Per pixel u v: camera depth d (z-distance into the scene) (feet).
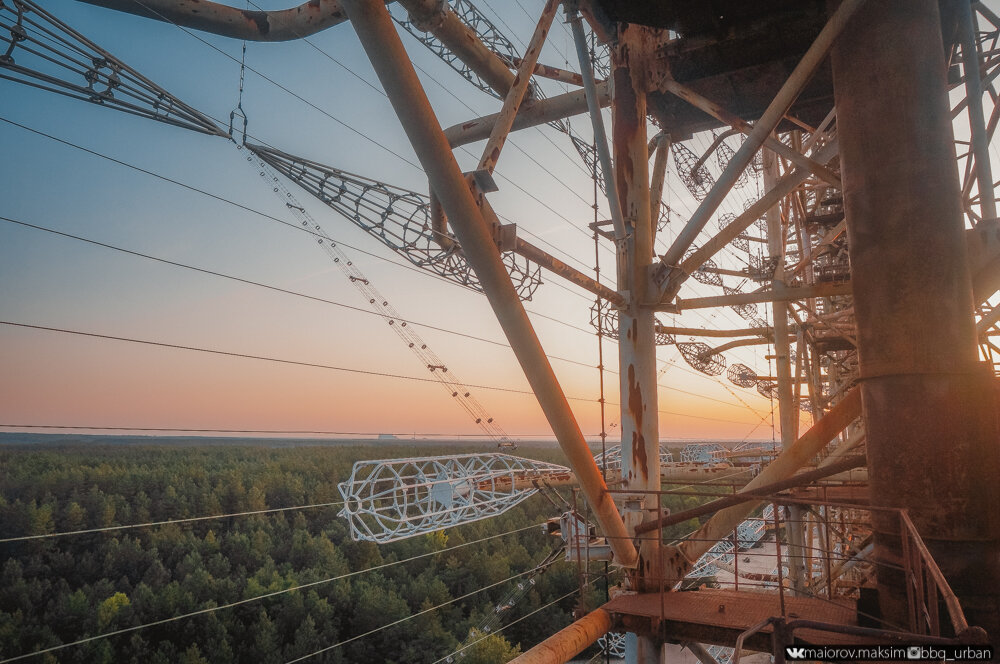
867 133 25.25
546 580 233.55
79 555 261.65
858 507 23.00
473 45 37.78
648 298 31.73
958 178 24.75
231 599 210.38
